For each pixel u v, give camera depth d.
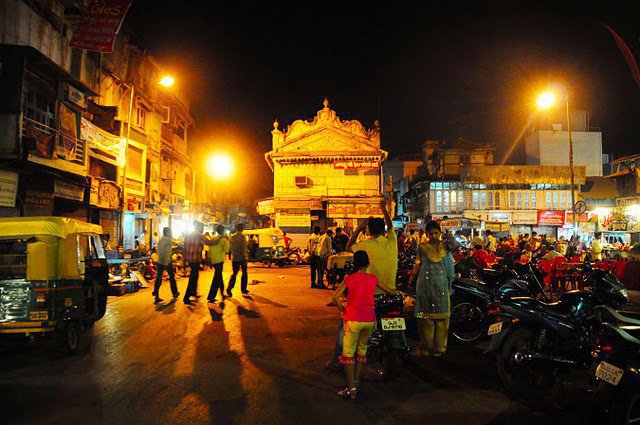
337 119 35.00
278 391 5.17
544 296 6.98
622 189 35.00
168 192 29.80
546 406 4.91
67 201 16.62
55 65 13.62
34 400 4.82
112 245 18.27
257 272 20.23
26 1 14.71
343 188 34.53
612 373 4.07
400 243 15.84
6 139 12.43
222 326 8.56
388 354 5.62
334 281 14.02
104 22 15.46
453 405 4.87
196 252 11.50
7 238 6.50
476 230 28.70
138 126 24.02
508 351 5.26
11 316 6.36
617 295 5.77
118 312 9.98
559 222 35.78
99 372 5.80
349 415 4.52
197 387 5.26
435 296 6.05
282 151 34.75
